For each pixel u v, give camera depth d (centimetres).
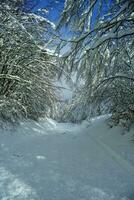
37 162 657
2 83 1062
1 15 1030
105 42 707
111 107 1092
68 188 516
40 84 1252
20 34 1070
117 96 1020
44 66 1209
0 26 1009
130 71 901
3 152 711
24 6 1192
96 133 1121
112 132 1043
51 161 677
